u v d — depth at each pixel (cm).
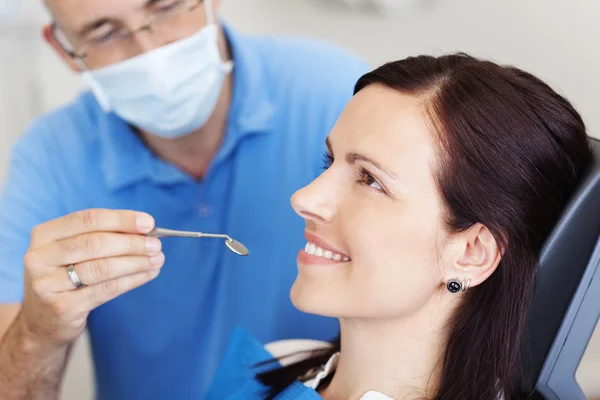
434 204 83
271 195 134
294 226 134
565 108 88
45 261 97
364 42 204
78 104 142
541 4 185
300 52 142
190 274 135
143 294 136
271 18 208
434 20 196
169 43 119
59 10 114
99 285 98
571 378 89
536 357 90
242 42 138
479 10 191
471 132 82
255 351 115
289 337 135
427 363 90
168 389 142
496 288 87
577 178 89
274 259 134
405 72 87
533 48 189
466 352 88
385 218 83
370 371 92
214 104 129
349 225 85
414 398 90
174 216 135
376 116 85
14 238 130
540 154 84
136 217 94
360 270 85
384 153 83
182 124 126
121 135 135
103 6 111
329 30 205
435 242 84
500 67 88
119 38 117
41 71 203
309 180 133
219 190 135
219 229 135
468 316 88
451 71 85
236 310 136
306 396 96
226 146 132
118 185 134
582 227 86
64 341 106
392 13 197
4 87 198
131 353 140
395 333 89
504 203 83
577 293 87
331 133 90
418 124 83
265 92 137
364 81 91
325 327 134
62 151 137
